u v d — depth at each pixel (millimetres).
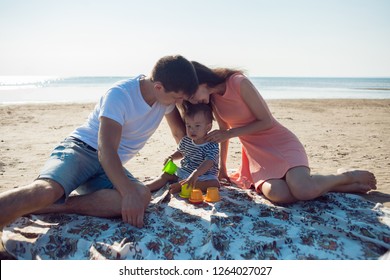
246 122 3896
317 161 5879
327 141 7879
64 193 2885
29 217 3207
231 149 7098
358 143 7602
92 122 3287
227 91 3762
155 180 4020
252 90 3689
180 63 3104
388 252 2607
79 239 2738
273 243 2793
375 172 5105
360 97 26469
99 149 2992
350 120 12062
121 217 3145
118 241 2721
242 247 2736
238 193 3873
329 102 20188
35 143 7480
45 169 2920
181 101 3590
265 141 3857
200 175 3752
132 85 3250
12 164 5637
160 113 3383
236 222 3139
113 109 3082
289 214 3314
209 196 3646
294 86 54438
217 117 4148
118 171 2943
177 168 4160
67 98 22531
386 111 15320
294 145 3730
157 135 8938
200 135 3850
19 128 9594
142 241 2693
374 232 2941
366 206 3566
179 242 2799
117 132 3053
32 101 19797
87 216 3178
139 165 5684
